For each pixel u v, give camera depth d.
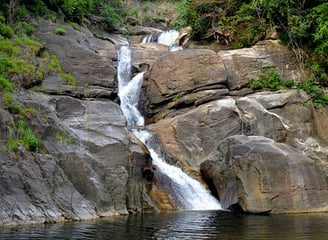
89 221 18.17
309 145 27.20
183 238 14.44
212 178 24.64
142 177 23.34
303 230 16.33
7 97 20.88
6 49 25.00
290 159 23.08
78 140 21.64
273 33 33.12
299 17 31.25
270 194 22.16
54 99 23.75
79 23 36.56
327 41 30.12
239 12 35.31
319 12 30.97
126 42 40.53
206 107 27.98
